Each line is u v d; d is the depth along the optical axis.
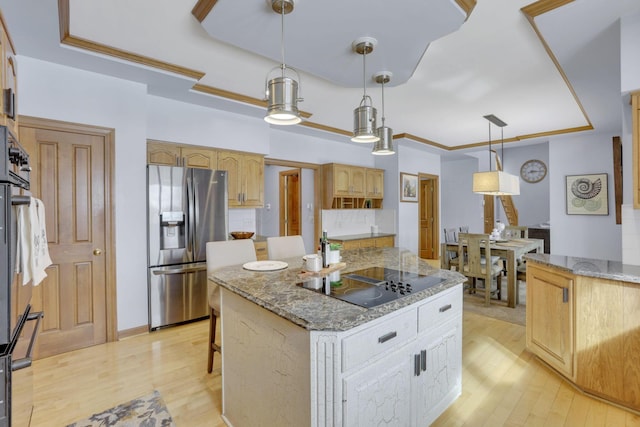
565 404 2.03
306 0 1.74
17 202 1.23
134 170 3.06
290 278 1.90
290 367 1.37
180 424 1.87
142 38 2.37
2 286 1.15
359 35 2.07
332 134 5.18
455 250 4.51
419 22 1.93
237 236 3.98
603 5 1.91
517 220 8.50
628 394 1.94
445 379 1.89
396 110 4.06
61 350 2.72
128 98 3.00
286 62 2.47
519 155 8.73
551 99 3.67
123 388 2.22
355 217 6.13
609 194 4.96
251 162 4.20
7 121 1.62
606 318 2.02
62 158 2.73
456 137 5.64
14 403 1.46
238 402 1.77
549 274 2.41
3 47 1.54
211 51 2.57
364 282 1.81
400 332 1.51
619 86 3.12
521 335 3.09
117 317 2.98
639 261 2.35
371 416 1.37
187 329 3.26
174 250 3.30
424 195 7.54
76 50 2.43
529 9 1.99
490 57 2.66
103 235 2.92
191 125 3.65
